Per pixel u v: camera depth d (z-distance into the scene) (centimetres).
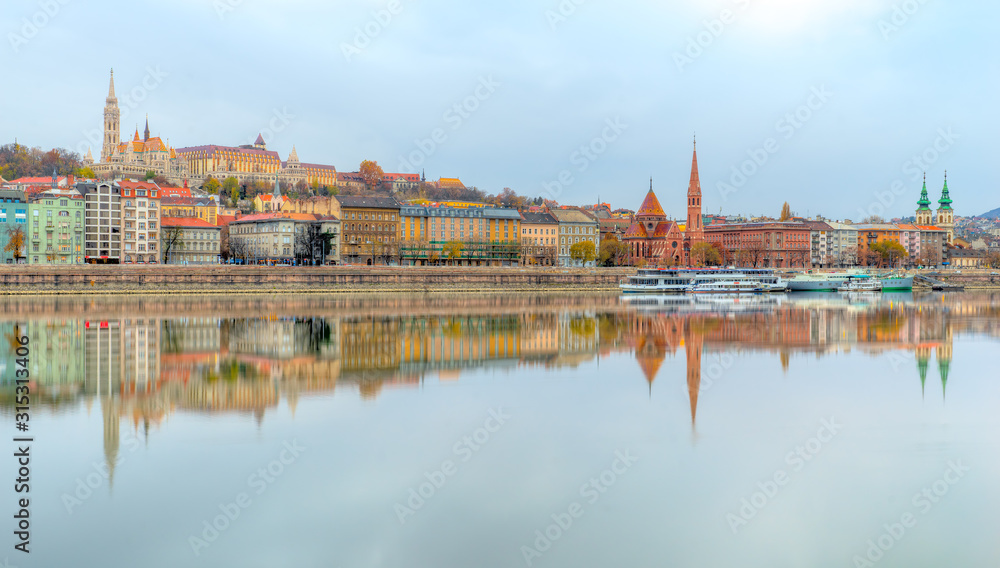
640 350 12325
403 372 10125
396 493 5750
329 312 18662
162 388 8944
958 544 4981
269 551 4806
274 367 10412
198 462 6303
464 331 14762
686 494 5744
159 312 17975
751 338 13962
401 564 4722
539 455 6544
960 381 9669
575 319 17562
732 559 4822
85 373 9831
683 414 7894
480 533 5078
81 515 5297
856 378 9869
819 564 4738
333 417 7662
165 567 4694
